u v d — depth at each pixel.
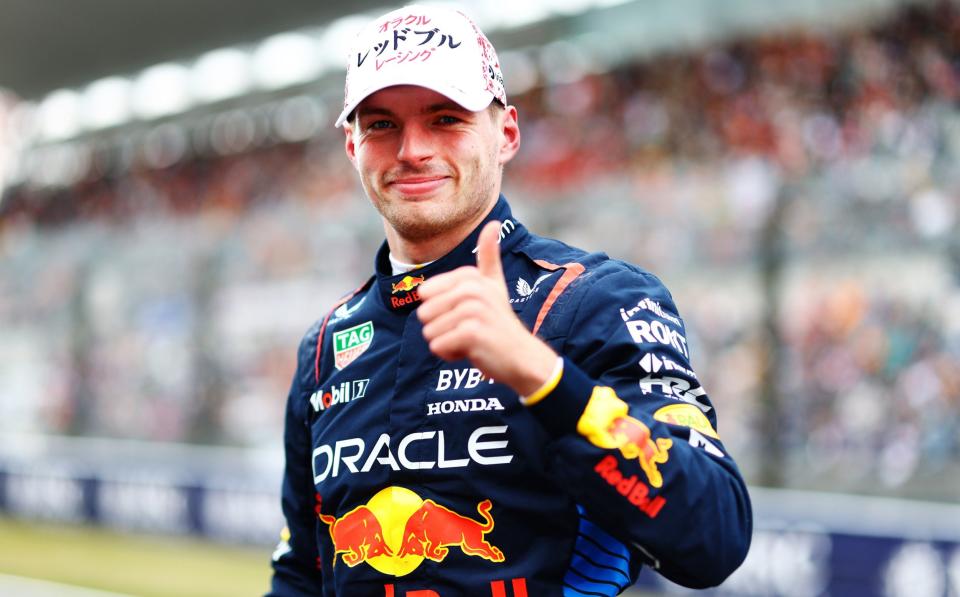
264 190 16.58
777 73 11.81
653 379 1.51
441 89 1.53
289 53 16.80
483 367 1.31
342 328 1.75
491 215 1.67
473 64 1.57
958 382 6.19
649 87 13.12
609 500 1.36
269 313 9.02
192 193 17.78
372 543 1.57
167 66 18.16
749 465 6.74
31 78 19.34
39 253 11.01
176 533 9.12
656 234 7.35
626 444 1.35
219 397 9.24
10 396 10.94
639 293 1.58
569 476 1.36
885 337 6.43
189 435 9.45
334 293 8.62
